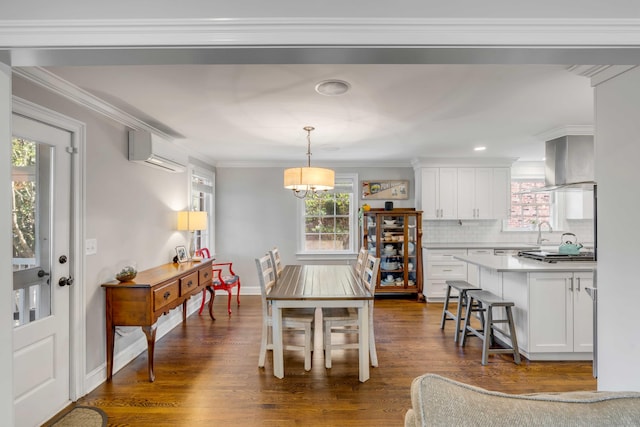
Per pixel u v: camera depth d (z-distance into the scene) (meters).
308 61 1.26
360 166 5.57
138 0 1.13
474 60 1.25
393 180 5.56
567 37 1.12
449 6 1.13
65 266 2.25
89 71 1.98
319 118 2.99
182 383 2.52
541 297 2.90
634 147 1.60
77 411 2.15
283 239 5.50
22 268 1.98
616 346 1.69
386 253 5.27
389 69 1.99
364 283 3.02
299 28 1.12
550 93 2.40
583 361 2.90
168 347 3.23
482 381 2.55
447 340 3.40
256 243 5.49
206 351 3.13
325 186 3.23
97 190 2.54
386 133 3.55
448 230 5.55
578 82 2.20
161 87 2.25
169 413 2.14
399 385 2.48
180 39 1.12
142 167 3.22
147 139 2.97
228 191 5.46
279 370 2.58
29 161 2.02
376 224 5.21
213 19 1.13
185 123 3.14
